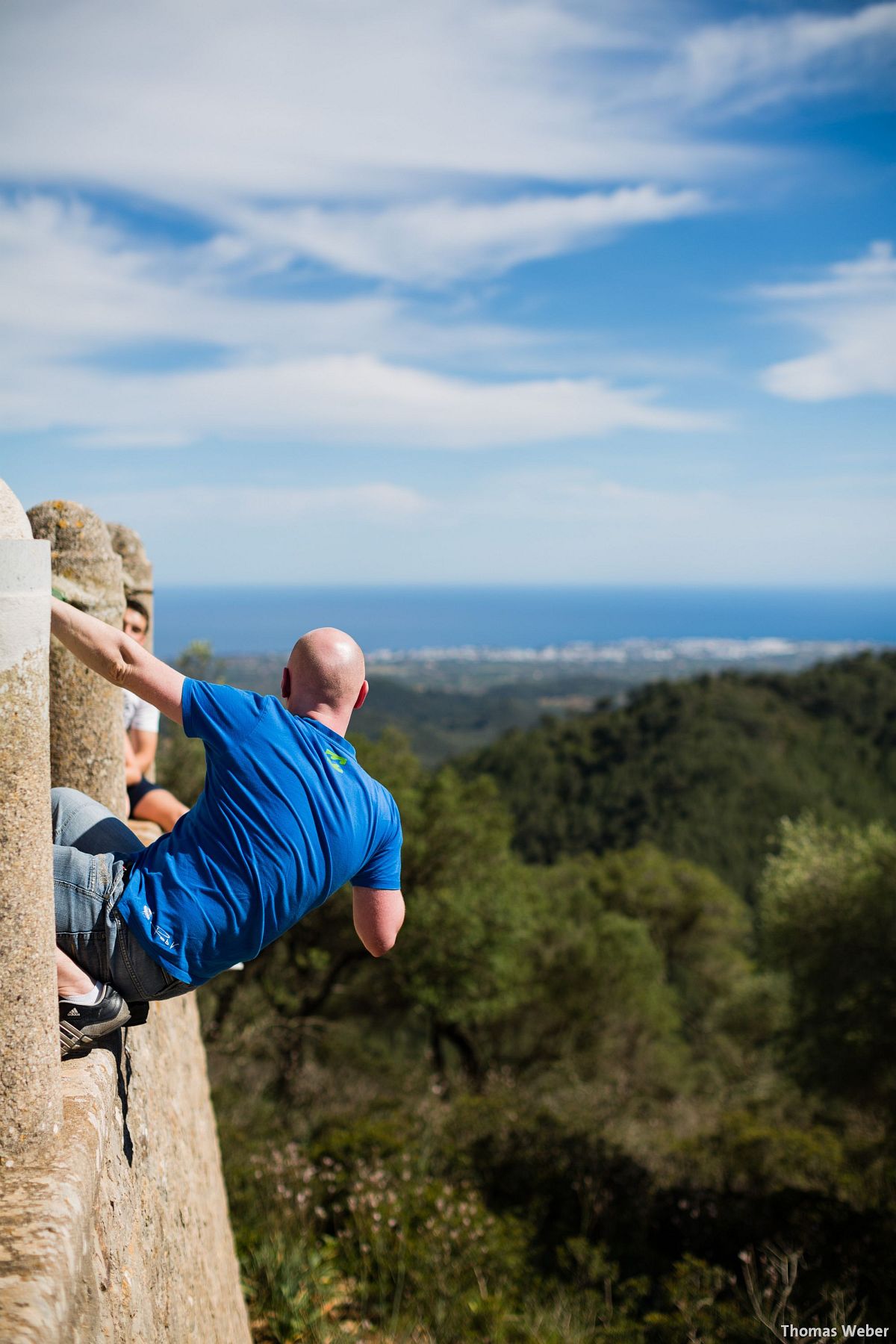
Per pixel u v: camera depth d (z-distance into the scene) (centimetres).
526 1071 1816
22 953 138
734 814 4766
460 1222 610
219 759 168
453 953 1393
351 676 184
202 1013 1267
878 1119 1245
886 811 4803
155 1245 218
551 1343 494
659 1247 739
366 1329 489
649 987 2052
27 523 146
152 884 165
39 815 141
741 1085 1905
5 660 136
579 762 5497
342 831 170
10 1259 114
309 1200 622
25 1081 138
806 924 1397
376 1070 1584
